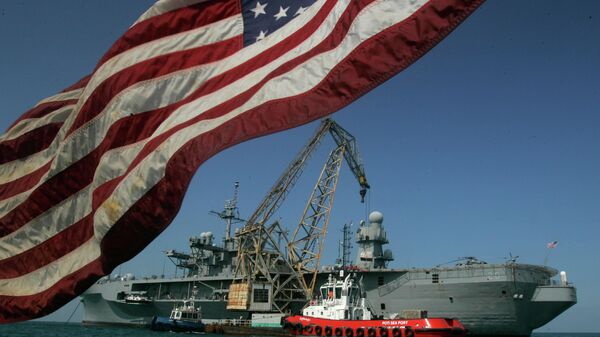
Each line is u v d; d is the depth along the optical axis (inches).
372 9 378.6
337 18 412.5
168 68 515.2
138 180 466.0
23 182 628.4
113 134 512.1
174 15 535.2
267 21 496.1
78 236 554.3
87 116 553.3
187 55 516.4
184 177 439.5
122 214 465.4
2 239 596.7
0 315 560.4
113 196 478.9
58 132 634.8
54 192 569.0
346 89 376.2
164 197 449.4
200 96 492.4
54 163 564.7
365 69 368.2
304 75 414.3
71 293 530.6
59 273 547.5
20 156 650.2
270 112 421.1
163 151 465.4
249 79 465.1
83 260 539.5
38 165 637.9
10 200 618.5
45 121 656.4
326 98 387.5
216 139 440.1
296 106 406.0
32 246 575.5
